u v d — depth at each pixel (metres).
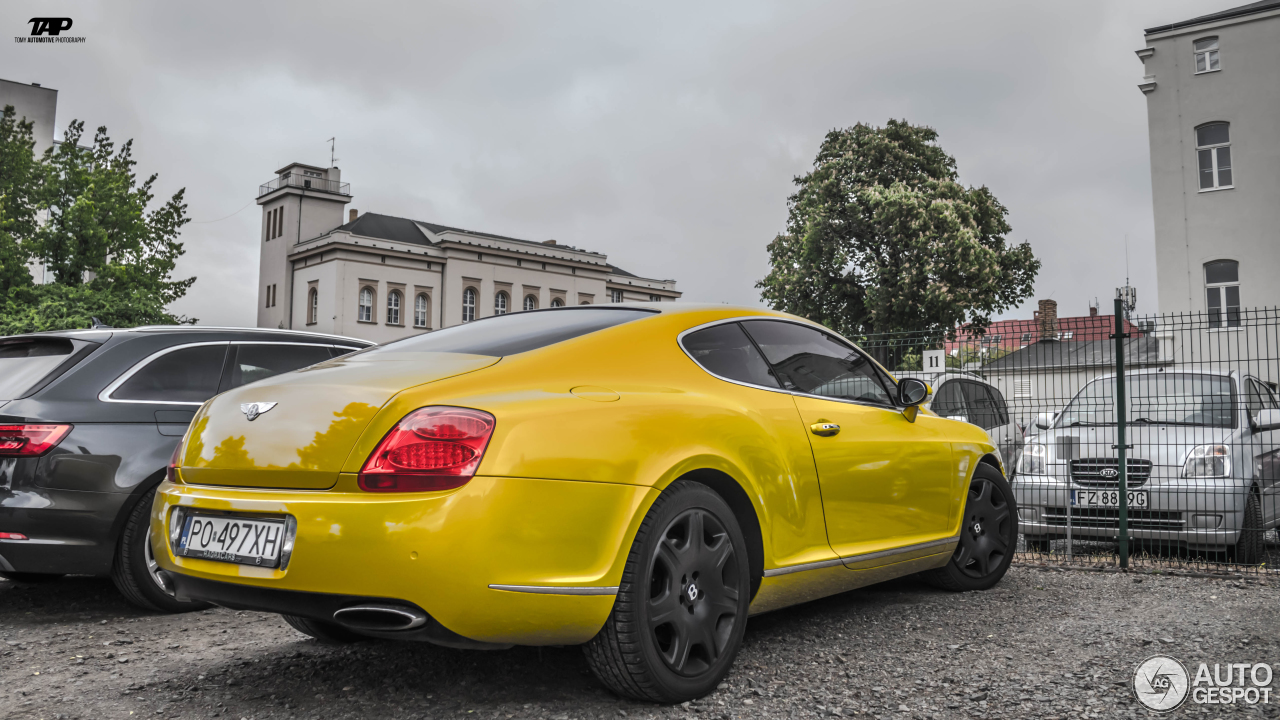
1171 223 24.53
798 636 3.95
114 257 21.94
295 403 2.82
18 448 4.37
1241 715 2.89
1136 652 3.67
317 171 62.53
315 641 3.99
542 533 2.66
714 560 3.15
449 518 2.52
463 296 60.59
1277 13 23.53
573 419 2.84
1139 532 6.37
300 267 59.69
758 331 3.90
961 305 31.28
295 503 2.62
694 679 3.03
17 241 20.78
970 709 2.97
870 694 3.13
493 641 2.63
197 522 2.92
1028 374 7.23
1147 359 6.72
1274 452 6.84
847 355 4.39
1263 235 23.47
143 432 4.71
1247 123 23.80
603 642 2.86
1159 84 24.91
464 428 2.62
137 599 4.64
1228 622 4.22
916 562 4.42
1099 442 6.62
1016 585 5.25
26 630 4.38
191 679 3.40
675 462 3.03
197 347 5.16
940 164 35.28
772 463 3.48
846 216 34.50
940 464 4.60
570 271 66.12
